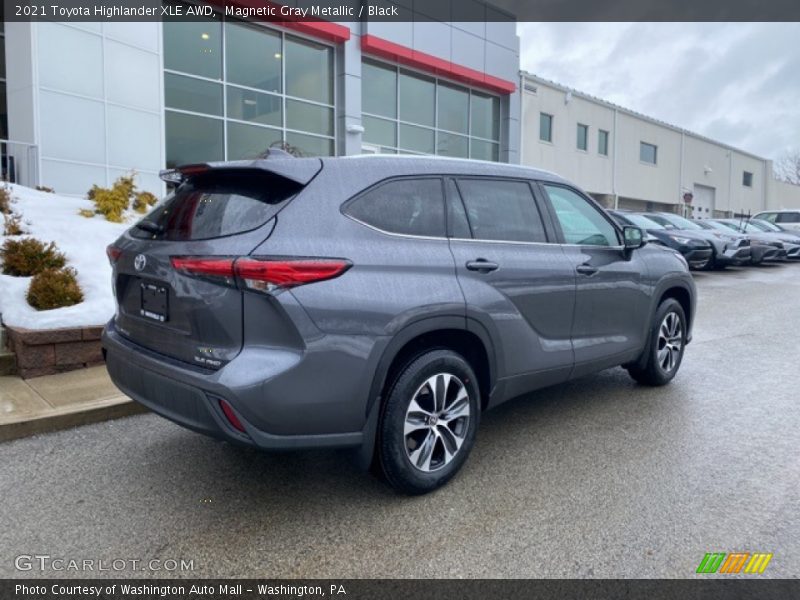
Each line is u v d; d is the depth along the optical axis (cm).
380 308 291
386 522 300
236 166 299
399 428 307
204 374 270
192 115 1279
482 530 293
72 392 456
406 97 1727
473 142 1945
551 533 290
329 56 1538
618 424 439
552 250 397
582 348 415
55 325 508
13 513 303
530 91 2231
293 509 312
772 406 482
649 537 287
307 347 271
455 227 346
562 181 432
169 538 283
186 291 280
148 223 329
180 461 367
